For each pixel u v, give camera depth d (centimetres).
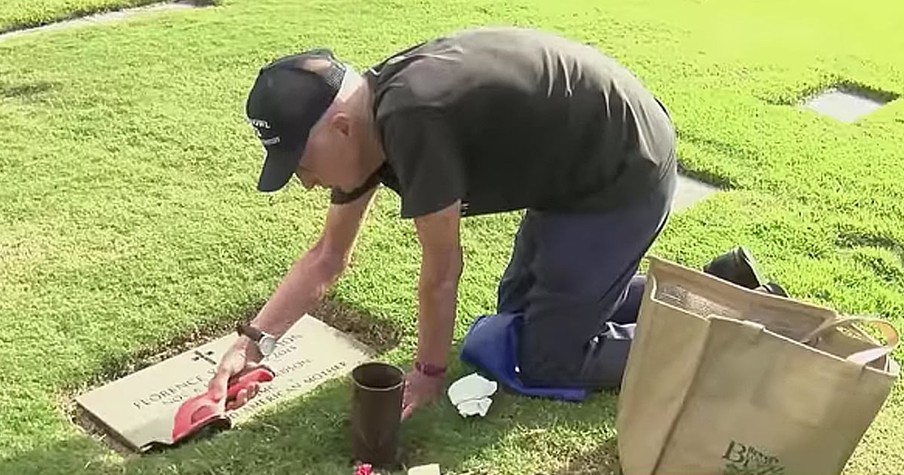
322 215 466
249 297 403
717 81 637
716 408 288
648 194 331
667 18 746
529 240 348
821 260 449
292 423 332
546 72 306
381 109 288
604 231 332
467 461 323
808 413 279
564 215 334
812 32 730
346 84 288
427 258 308
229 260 425
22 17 667
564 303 340
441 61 294
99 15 696
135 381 355
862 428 279
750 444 288
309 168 291
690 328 286
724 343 281
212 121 551
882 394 273
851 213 489
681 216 479
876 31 738
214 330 387
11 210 454
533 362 352
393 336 386
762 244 458
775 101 614
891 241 467
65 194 470
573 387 354
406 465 320
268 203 474
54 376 352
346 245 337
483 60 298
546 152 313
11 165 493
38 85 578
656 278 308
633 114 321
